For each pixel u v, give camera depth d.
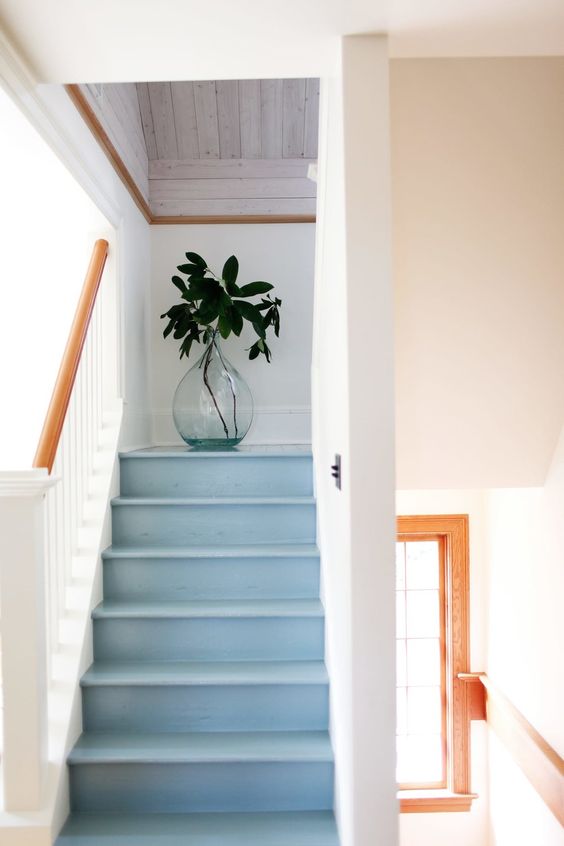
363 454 1.89
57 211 3.14
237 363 4.43
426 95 2.13
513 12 1.80
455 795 4.10
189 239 4.40
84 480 2.97
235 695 2.55
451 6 1.76
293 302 4.43
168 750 2.38
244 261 4.42
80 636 2.60
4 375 3.92
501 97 2.14
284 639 2.76
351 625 1.89
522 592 3.53
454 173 2.28
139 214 4.04
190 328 3.97
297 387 4.45
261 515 3.13
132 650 2.74
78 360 2.72
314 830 2.21
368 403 1.90
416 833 4.11
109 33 1.88
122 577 2.92
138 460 3.33
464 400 2.88
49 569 2.44
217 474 3.33
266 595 2.94
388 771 1.88
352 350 1.90
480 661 4.17
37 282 3.90
